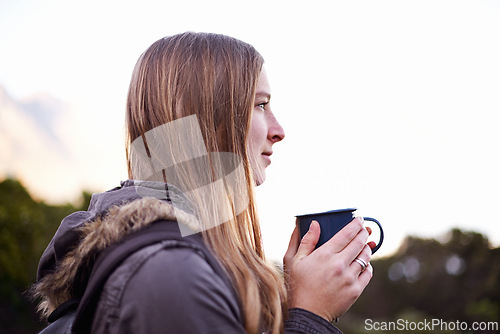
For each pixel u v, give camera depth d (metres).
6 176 8.13
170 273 0.60
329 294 0.83
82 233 0.74
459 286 7.50
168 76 0.87
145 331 0.58
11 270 6.87
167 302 0.58
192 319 0.58
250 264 0.79
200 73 0.87
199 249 0.66
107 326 0.62
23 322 6.62
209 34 0.94
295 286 0.85
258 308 0.70
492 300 7.28
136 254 0.63
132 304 0.60
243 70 0.91
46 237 7.54
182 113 0.85
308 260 0.86
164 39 0.94
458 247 7.80
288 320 0.79
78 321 0.66
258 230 0.90
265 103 1.00
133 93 0.91
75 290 0.73
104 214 0.74
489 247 7.77
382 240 0.99
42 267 0.82
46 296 0.77
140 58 0.95
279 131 1.00
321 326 0.79
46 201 8.35
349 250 0.87
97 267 0.65
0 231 7.09
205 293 0.61
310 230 0.93
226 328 0.60
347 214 0.93
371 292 7.60
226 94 0.88
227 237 0.79
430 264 7.75
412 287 7.62
